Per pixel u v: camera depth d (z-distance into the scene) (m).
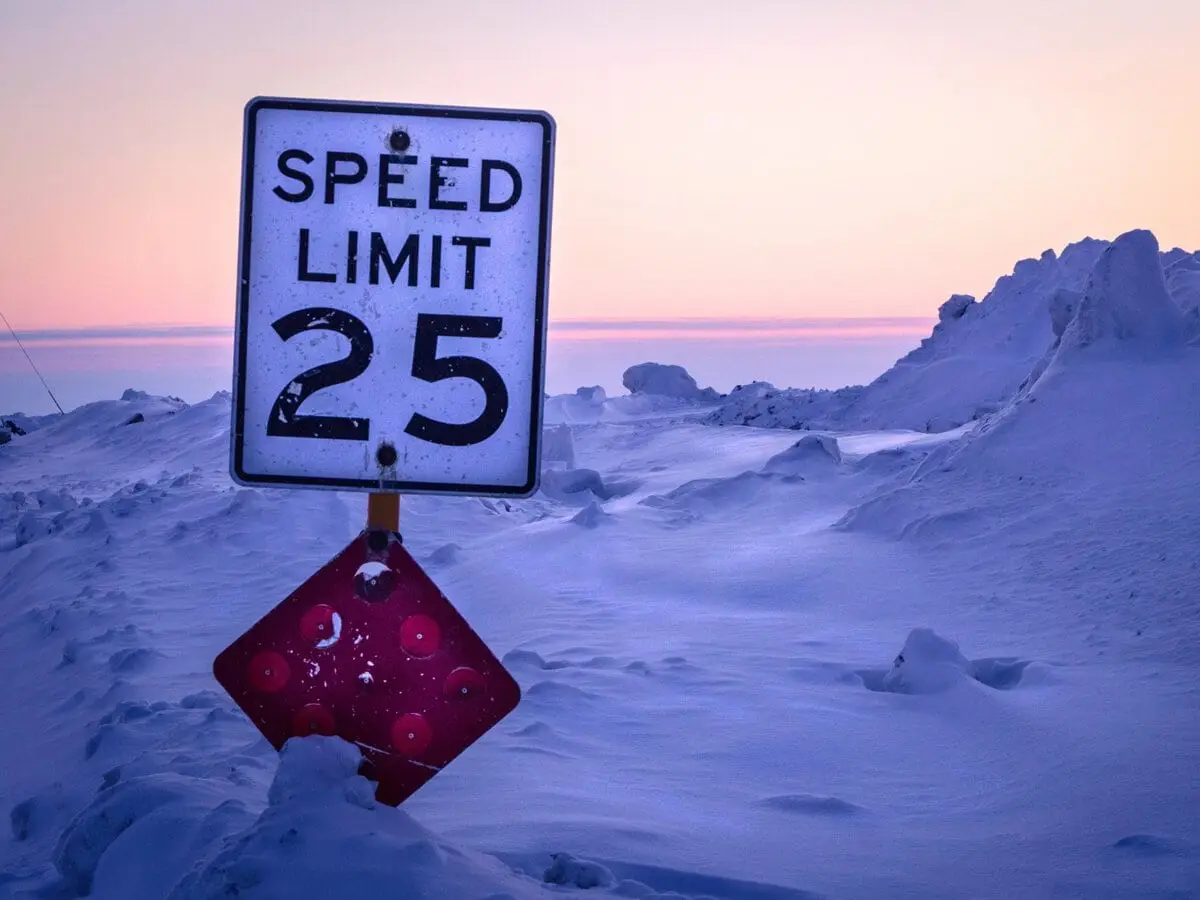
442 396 3.59
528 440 3.59
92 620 10.55
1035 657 8.48
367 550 3.57
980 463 13.96
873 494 15.52
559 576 12.16
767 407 32.41
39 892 4.07
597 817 4.76
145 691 7.65
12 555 15.66
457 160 3.58
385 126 3.57
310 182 3.56
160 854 3.76
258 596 11.38
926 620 9.88
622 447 28.52
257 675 3.54
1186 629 8.73
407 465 3.58
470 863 3.44
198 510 15.88
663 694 7.38
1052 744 6.27
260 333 3.56
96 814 4.11
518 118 3.58
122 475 24.61
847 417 29.83
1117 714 6.83
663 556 12.77
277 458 3.56
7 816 5.82
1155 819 5.05
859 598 10.77
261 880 3.15
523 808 4.89
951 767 6.00
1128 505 11.86
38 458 28.30
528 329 3.60
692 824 4.83
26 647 10.59
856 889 4.12
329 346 3.57
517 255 3.59
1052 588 10.35
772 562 12.20
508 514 16.92
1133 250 15.34
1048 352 17.20
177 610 10.81
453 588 12.05
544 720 6.66
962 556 11.73
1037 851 4.65
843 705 7.20
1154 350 14.66
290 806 3.38
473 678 3.56
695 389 42.88
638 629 9.77
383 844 3.28
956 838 4.83
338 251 3.57
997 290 32.28
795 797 5.34
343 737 3.56
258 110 3.55
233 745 5.58
